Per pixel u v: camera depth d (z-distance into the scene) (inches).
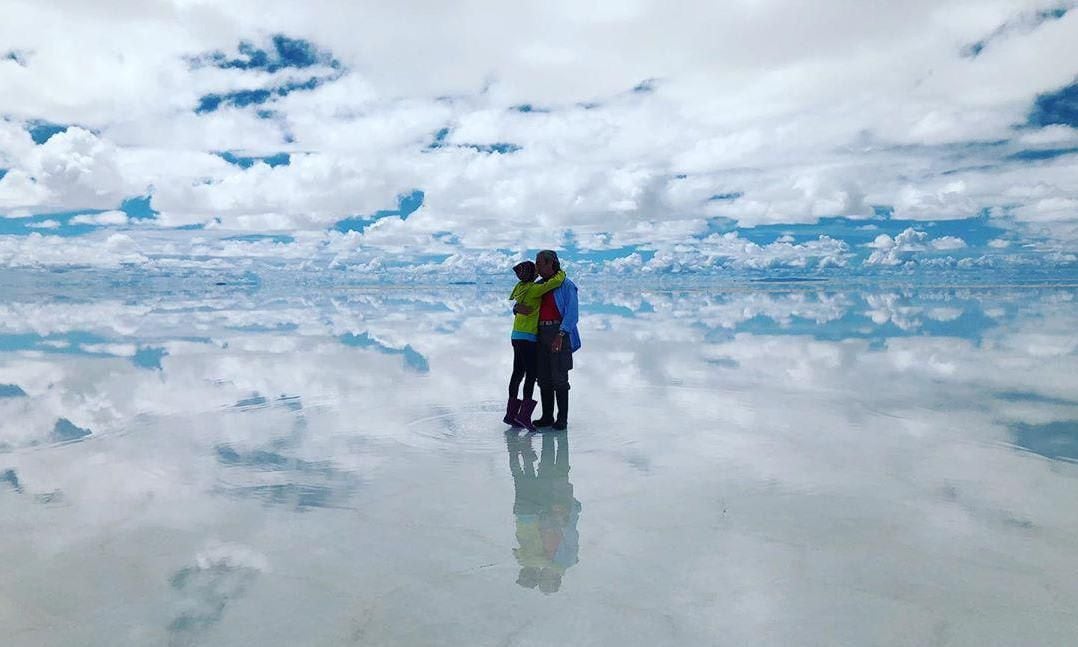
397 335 518.9
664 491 156.9
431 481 165.8
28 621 99.1
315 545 126.4
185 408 249.6
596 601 104.4
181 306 972.6
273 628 96.7
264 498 153.2
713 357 376.8
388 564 118.2
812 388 281.9
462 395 275.4
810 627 96.7
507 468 176.4
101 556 121.5
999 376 307.6
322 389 287.1
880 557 120.3
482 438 208.1
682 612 101.0
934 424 219.1
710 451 190.5
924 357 371.2
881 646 92.0
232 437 208.2
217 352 408.8
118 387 290.7
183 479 166.4
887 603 103.7
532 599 105.0
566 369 217.6
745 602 104.0
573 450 193.8
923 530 132.2
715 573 114.0
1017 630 96.0
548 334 216.8
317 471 173.3
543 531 133.3
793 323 601.0
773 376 311.6
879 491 155.3
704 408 246.4
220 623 98.1
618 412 242.4
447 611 101.3
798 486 159.5
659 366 344.2
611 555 121.7
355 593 107.3
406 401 263.3
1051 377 304.0
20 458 184.2
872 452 187.6
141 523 137.6
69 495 154.7
